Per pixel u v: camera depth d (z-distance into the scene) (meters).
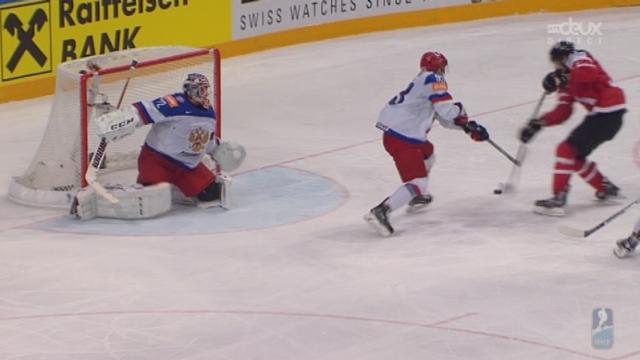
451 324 22.58
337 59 46.91
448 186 31.73
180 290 24.41
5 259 26.30
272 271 25.47
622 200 30.20
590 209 29.70
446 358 21.06
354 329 22.38
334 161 34.38
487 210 29.69
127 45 42.75
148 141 29.66
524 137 29.98
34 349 21.53
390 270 25.50
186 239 27.62
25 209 30.08
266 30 47.88
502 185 31.02
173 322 22.75
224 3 45.97
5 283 24.86
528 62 46.53
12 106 40.22
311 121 38.91
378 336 22.05
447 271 25.41
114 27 42.25
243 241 27.45
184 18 44.50
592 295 24.02
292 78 44.16
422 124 27.83
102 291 24.36
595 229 26.73
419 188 27.73
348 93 42.25
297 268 25.67
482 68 45.62
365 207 30.17
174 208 30.06
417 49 48.59
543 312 23.16
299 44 49.22
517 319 22.81
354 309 23.34
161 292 24.31
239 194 31.25
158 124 29.34
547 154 34.84
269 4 47.78
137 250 26.86
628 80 44.09
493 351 21.36
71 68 31.27
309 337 22.02
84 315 23.11
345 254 26.55
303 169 33.59
